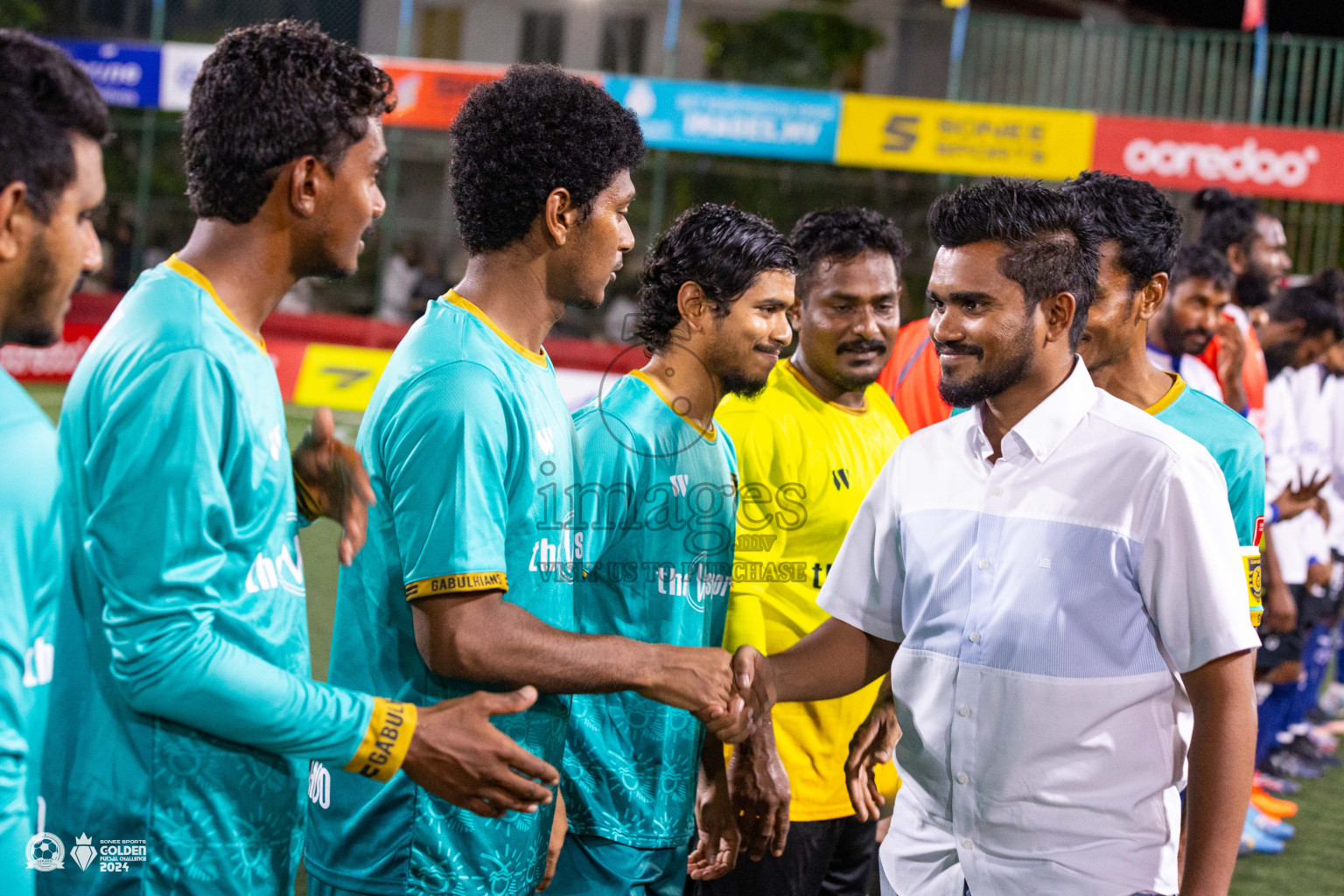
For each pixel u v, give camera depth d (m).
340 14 14.05
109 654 1.33
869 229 2.40
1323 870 3.61
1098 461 1.60
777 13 14.28
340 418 10.08
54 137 1.17
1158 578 1.56
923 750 1.71
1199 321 3.08
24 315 1.21
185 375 1.29
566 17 14.98
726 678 1.67
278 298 1.47
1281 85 9.80
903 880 1.75
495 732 1.43
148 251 12.50
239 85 1.37
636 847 1.90
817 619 2.35
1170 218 2.03
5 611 1.10
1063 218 1.61
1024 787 1.59
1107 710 1.57
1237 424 2.13
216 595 1.31
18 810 1.12
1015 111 9.72
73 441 1.33
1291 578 4.31
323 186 1.42
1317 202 9.30
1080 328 1.66
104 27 13.98
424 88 10.91
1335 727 5.31
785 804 2.06
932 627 1.70
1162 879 1.58
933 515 1.72
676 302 1.95
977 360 1.62
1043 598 1.59
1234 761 1.52
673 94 10.44
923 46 13.94
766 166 11.62
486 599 1.50
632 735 1.89
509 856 1.62
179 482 1.26
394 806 1.57
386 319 12.07
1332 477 5.09
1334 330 4.62
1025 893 1.59
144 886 1.34
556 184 1.60
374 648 1.62
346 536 1.48
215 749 1.37
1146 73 10.38
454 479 1.48
